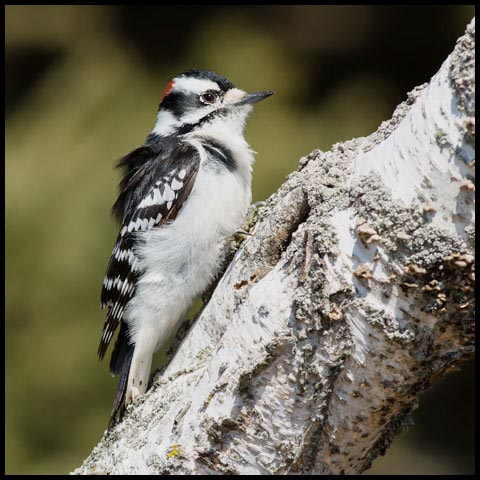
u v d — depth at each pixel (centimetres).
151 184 841
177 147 855
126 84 1516
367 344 555
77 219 1402
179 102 953
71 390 1387
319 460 605
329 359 567
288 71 1538
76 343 1381
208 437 610
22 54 1606
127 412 718
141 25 1598
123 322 838
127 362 812
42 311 1391
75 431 1382
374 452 627
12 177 1441
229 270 689
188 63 1547
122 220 923
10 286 1392
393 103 1547
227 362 605
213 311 687
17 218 1409
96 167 1427
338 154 617
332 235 562
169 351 805
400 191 539
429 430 1605
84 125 1480
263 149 1431
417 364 554
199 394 625
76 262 1390
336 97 1541
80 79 1539
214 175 826
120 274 843
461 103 518
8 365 1384
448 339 545
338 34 1605
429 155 528
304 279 573
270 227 643
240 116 941
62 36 1606
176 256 816
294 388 582
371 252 545
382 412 582
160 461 633
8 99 1569
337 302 559
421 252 527
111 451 694
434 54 1606
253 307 595
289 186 647
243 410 597
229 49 1552
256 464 604
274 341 578
